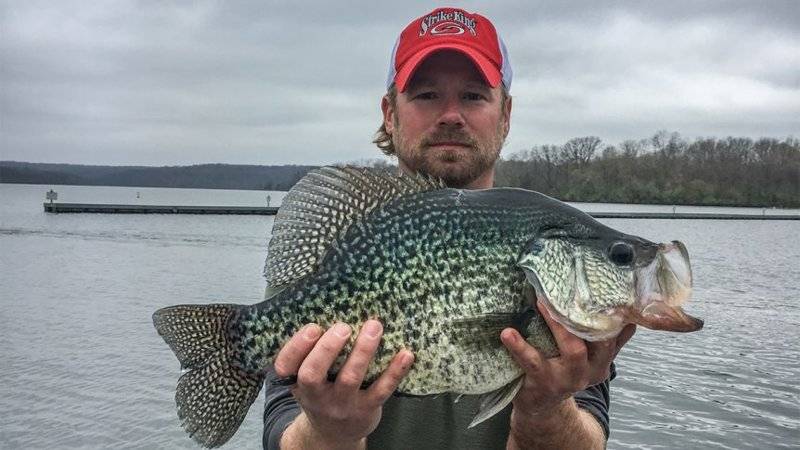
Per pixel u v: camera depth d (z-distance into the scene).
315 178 0.57
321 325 0.54
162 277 4.53
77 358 2.38
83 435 1.68
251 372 0.56
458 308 0.53
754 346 2.76
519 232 0.54
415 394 0.52
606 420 0.67
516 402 0.57
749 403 2.06
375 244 0.54
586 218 0.57
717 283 4.82
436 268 0.53
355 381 0.49
